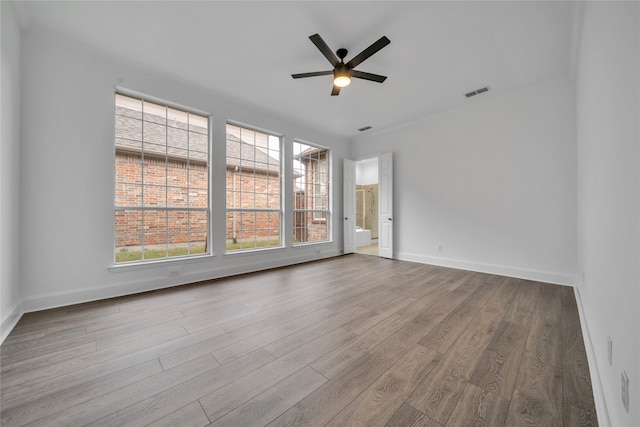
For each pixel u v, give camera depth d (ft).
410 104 13.46
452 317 7.66
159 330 6.81
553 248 11.21
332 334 6.62
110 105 9.42
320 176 19.19
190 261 11.35
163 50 9.10
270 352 5.77
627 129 3.19
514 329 6.86
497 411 4.04
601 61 4.82
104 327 6.97
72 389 4.54
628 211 3.09
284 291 10.17
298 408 4.12
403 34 8.19
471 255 13.67
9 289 6.95
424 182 15.61
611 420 3.38
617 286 3.53
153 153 19.43
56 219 8.39
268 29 8.05
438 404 4.20
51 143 8.31
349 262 16.12
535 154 11.62
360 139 19.30
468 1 6.88
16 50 7.38
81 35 8.33
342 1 6.93
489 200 13.02
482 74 10.57
